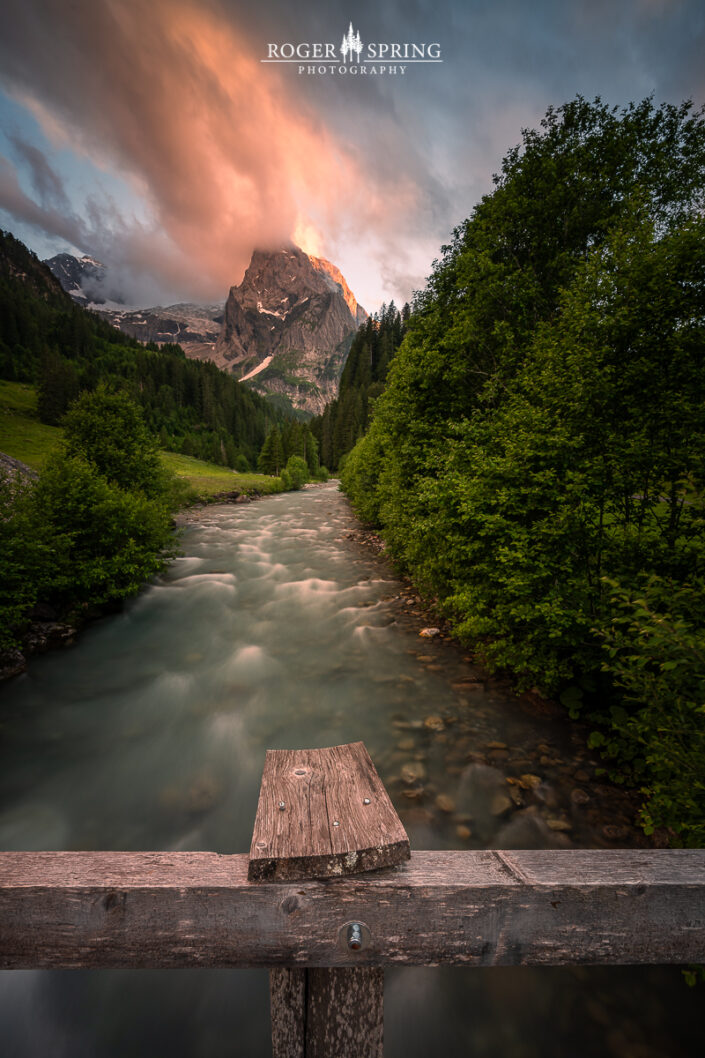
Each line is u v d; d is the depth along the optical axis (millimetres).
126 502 11156
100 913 1145
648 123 13961
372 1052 1307
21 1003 2992
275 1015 1300
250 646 9078
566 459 5438
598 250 6094
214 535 23406
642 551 5176
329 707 6656
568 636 5375
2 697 6949
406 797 4684
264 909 1136
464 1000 2947
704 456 4957
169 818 4621
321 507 38344
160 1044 2814
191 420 149125
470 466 6352
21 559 7910
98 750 5723
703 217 5602
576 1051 2666
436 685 7188
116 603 11602
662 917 1220
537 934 1195
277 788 1322
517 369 10438
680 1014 2795
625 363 5797
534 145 14789
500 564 5848
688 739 2990
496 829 4230
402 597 12133
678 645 2613
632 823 4176
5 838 4344
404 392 12992
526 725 5852
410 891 1155
